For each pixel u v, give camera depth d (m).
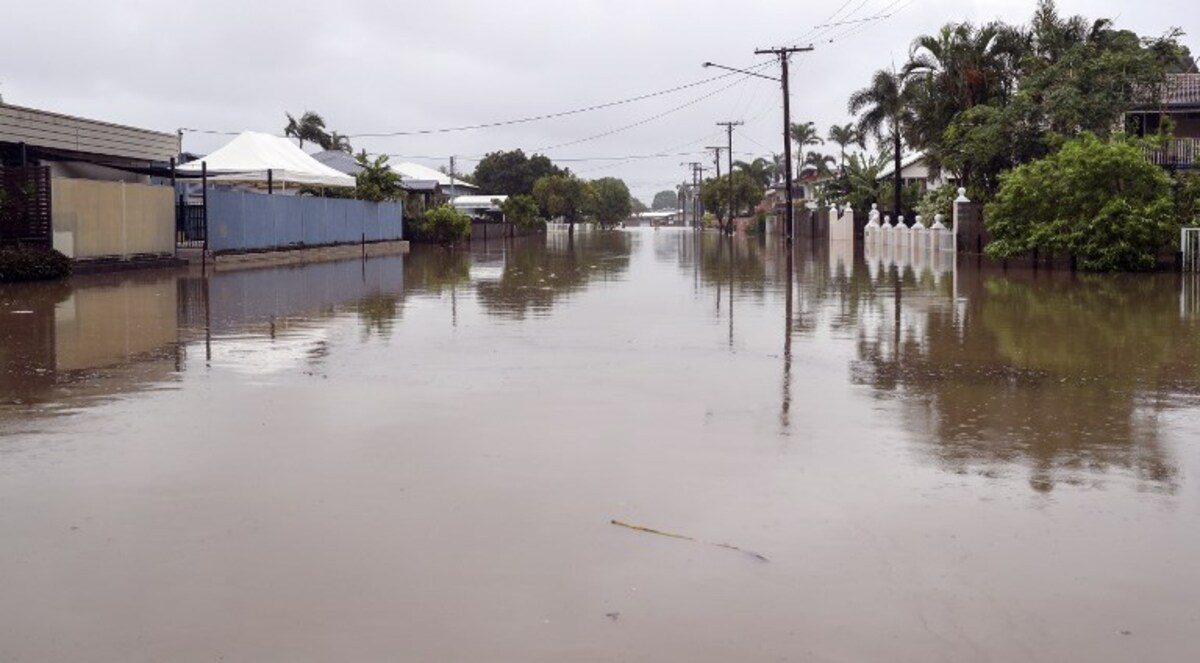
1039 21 41.25
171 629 4.54
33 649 4.35
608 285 25.66
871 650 4.37
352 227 46.84
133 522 5.97
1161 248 28.05
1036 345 13.73
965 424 8.73
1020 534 5.83
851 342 14.13
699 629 4.56
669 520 6.04
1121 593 4.99
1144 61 35.03
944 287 24.16
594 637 4.47
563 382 10.76
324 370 11.52
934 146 44.56
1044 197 29.78
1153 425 8.71
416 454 7.57
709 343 14.03
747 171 123.69
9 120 27.33
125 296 21.42
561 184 112.19
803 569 5.28
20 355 12.65
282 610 4.74
